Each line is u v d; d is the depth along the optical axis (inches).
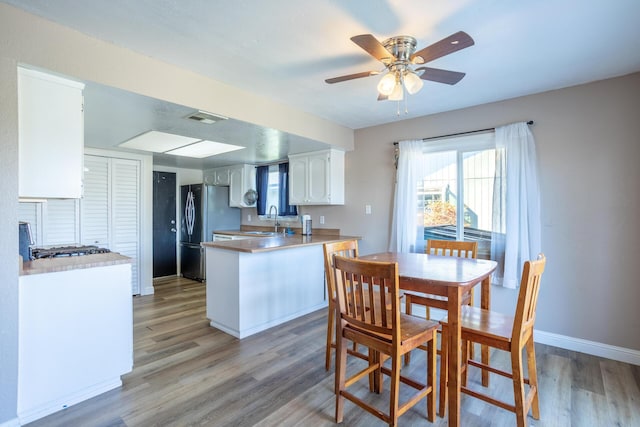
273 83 107.0
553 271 113.7
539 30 75.9
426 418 73.3
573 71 98.7
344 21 72.2
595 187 106.5
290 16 70.3
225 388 84.7
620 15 69.9
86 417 72.5
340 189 168.6
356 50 85.5
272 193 214.2
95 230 158.9
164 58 89.5
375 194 159.2
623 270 102.3
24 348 69.9
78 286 77.5
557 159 112.8
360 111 137.4
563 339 112.1
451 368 66.4
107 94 87.0
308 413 74.8
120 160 167.8
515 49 85.0
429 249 115.2
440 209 139.3
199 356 102.7
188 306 155.6
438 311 141.5
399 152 147.9
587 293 108.0
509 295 121.4
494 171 124.9
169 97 92.7
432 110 136.3
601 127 105.3
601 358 104.3
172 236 224.4
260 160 200.7
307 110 135.7
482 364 79.9
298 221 197.5
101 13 69.1
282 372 93.1
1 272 66.1
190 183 235.3
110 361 83.0
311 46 83.4
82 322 78.2
